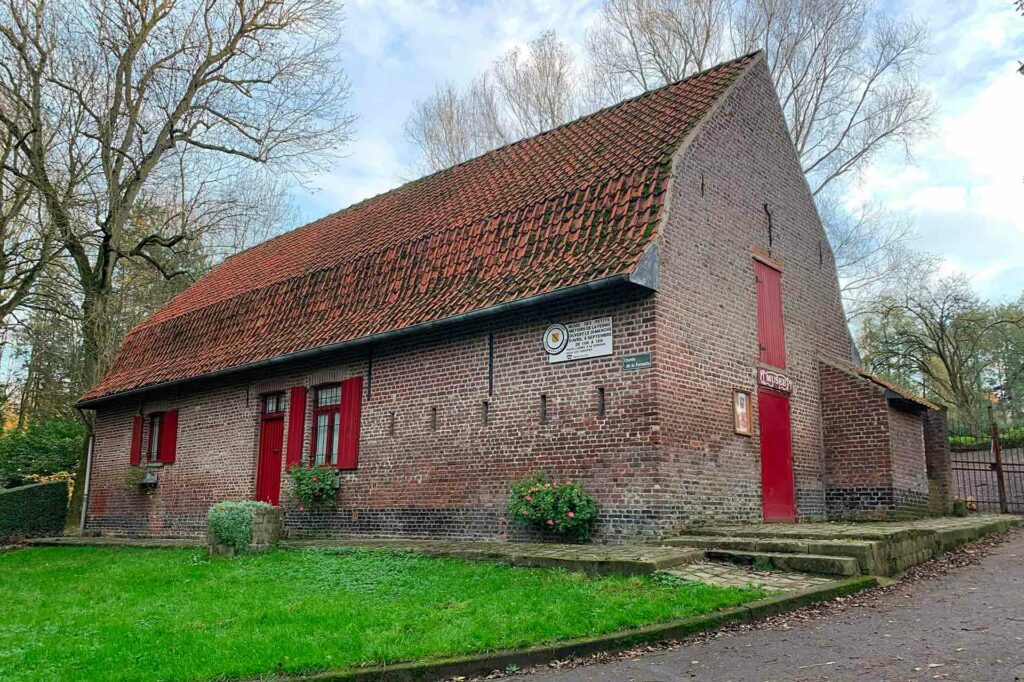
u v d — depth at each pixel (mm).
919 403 14438
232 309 18312
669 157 12016
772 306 13945
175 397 18656
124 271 30281
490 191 15195
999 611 7160
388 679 5895
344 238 18125
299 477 14641
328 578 9609
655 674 5777
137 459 19266
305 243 19844
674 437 10883
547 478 11508
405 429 13547
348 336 13922
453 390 12984
